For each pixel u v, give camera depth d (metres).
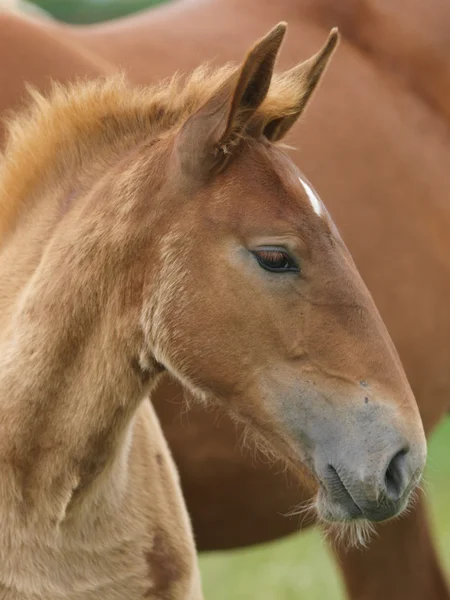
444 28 10.55
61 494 6.54
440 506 16.88
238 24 9.80
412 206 9.71
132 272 6.39
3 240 7.01
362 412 6.02
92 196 6.66
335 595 13.54
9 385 6.54
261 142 6.46
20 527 6.53
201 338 6.21
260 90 6.24
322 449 6.09
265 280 6.14
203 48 9.38
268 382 6.18
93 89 7.12
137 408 6.71
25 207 6.96
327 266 6.16
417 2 10.60
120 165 6.70
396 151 9.81
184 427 8.47
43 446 6.50
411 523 9.91
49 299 6.51
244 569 14.91
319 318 6.12
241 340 6.17
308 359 6.12
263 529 9.27
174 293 6.24
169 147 6.53
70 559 6.63
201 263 6.21
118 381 6.50
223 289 6.16
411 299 9.48
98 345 6.46
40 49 8.39
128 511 6.89
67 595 6.60
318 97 9.62
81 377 6.49
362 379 6.07
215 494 8.84
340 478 6.03
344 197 9.29
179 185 6.33
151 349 6.38
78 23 27.19
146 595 6.88
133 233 6.38
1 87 8.18
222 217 6.20
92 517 6.69
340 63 10.01
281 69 9.49
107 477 6.70
